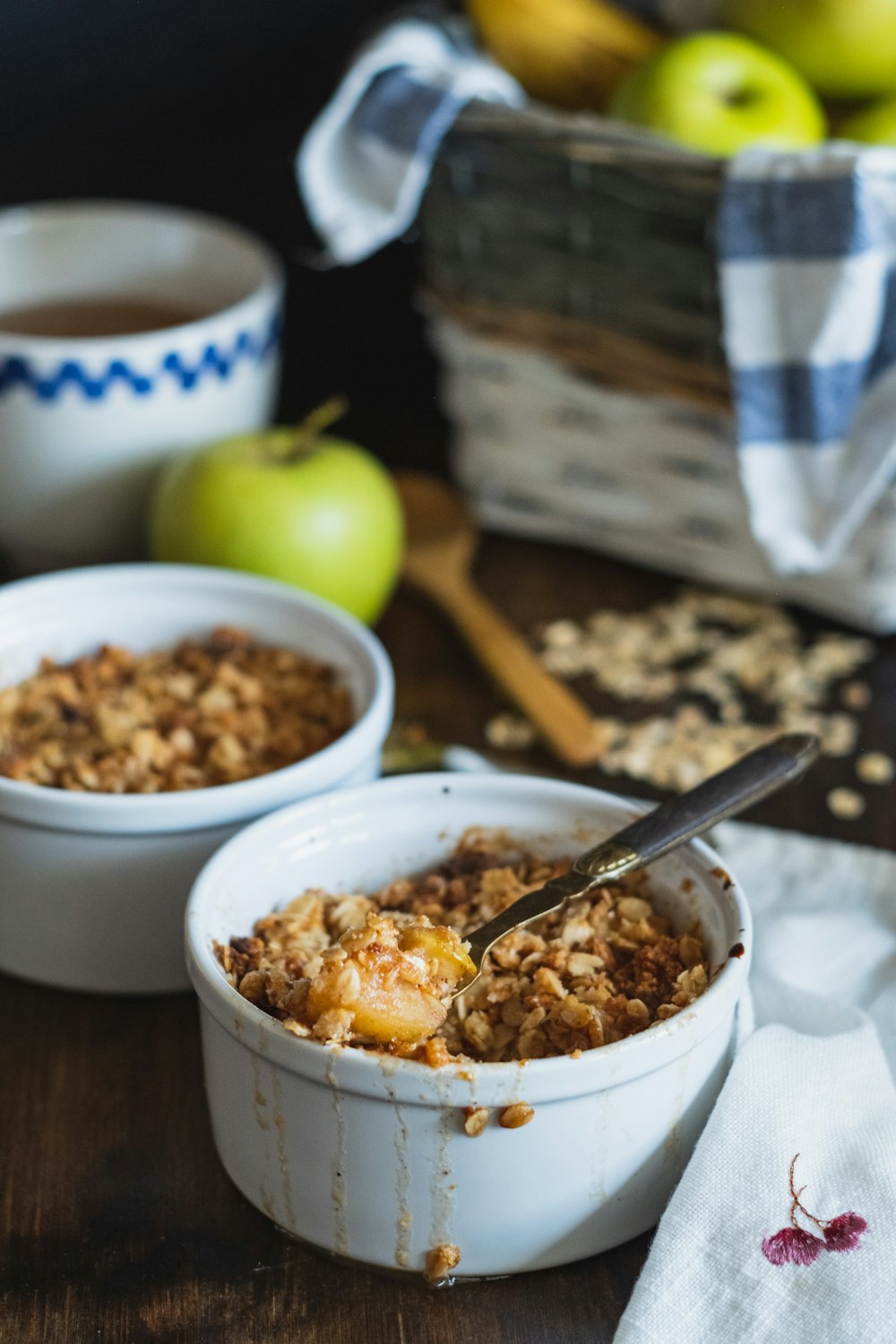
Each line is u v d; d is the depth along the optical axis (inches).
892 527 31.3
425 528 34.4
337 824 25.7
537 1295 23.6
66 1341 23.4
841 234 29.2
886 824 29.4
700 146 30.7
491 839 26.0
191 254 34.4
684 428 32.2
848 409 30.2
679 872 25.1
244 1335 23.4
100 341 31.1
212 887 24.5
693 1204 23.3
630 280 31.2
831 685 32.0
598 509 33.7
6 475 31.9
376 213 32.3
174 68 36.4
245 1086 23.3
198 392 31.9
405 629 33.2
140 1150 25.2
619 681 32.0
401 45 32.1
